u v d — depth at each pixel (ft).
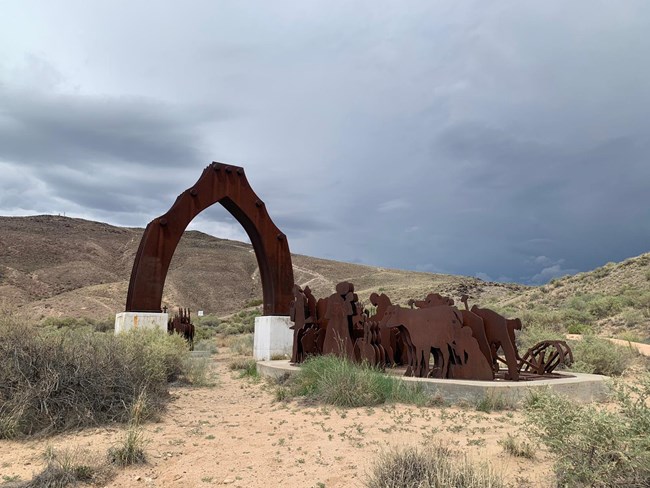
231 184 74.33
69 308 226.58
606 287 135.85
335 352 51.34
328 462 21.74
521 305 147.13
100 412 29.63
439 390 35.29
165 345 49.32
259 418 31.86
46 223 458.91
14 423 25.89
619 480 14.96
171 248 68.28
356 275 391.86
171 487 19.27
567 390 34.55
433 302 44.57
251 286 358.43
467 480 15.94
